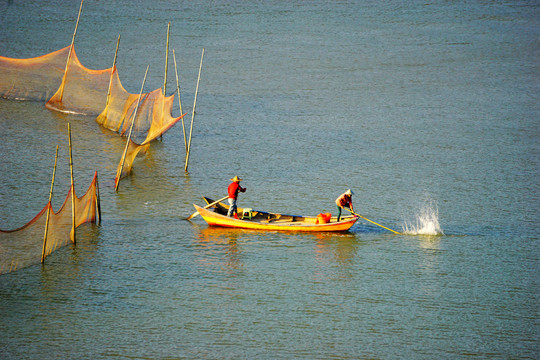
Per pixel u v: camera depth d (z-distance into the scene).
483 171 138.75
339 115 183.88
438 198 121.81
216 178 131.12
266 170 137.25
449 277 88.88
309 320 76.50
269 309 79.00
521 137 165.50
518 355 69.75
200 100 194.62
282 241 100.50
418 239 102.38
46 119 164.12
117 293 81.88
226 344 70.75
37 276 85.75
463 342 72.19
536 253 97.31
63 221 94.88
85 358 67.31
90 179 126.00
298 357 68.56
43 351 68.44
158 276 87.00
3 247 85.44
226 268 90.25
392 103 198.12
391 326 75.62
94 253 93.56
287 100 198.12
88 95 172.25
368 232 105.19
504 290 85.25
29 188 118.94
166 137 160.25
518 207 117.31
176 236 101.00
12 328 72.75
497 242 101.25
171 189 123.62
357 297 82.62
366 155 149.50
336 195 122.81
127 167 129.88
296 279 87.38
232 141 157.88
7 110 169.25
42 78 180.12
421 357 69.00
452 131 170.38
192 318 76.25
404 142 160.12
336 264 92.44
